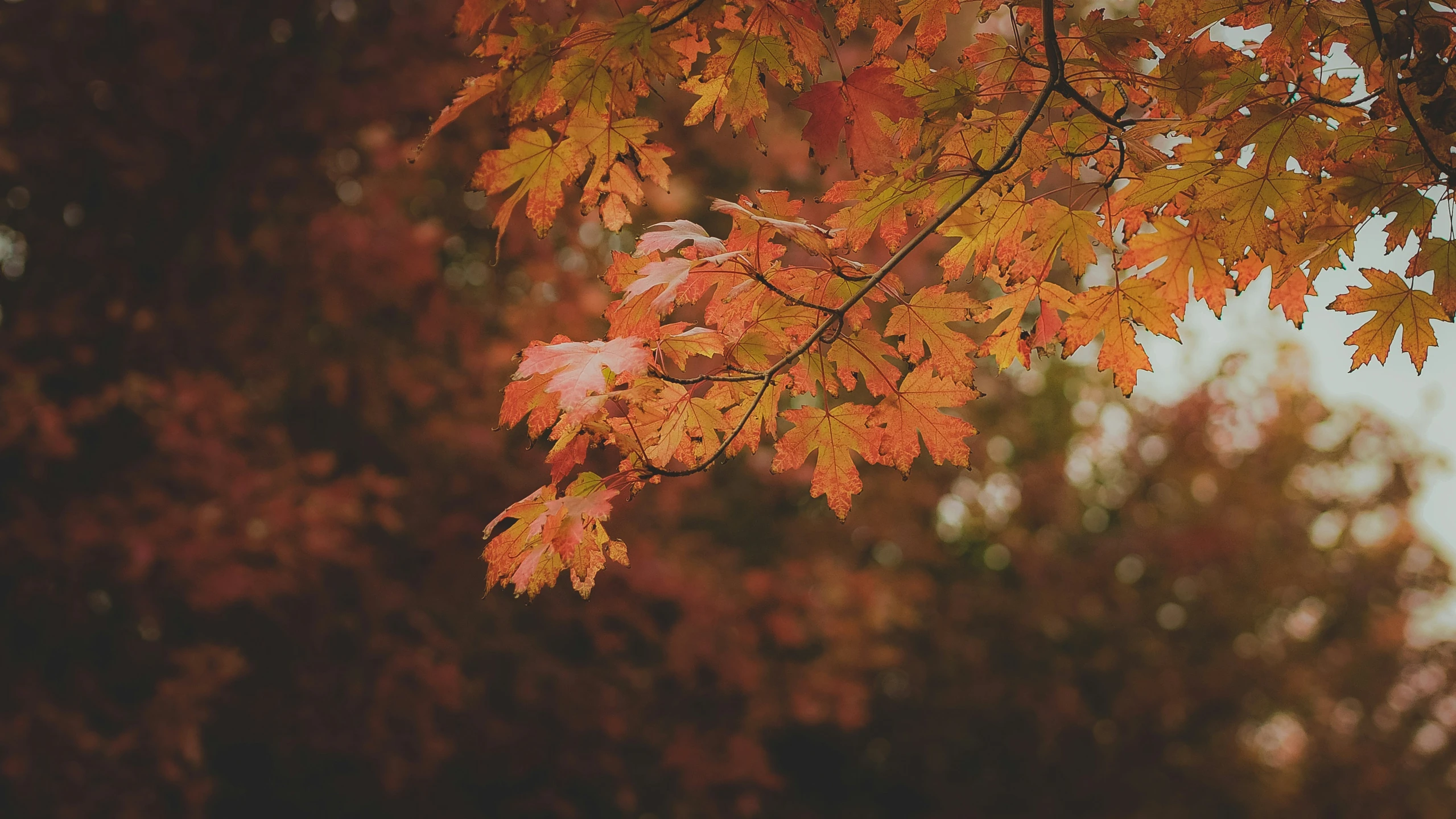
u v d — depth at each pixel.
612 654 7.75
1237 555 12.39
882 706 11.92
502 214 1.66
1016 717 12.26
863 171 1.69
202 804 5.51
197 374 6.02
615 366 1.45
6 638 5.40
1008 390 12.57
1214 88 1.61
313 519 5.49
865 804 12.30
